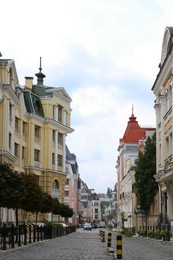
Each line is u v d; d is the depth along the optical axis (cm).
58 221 7194
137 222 7175
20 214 5953
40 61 7588
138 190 5709
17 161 6088
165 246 3186
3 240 2462
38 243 3266
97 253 2378
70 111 7712
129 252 2512
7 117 5053
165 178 4172
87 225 10294
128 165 9300
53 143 7075
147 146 5700
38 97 6912
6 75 5000
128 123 11312
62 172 7325
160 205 4778
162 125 4531
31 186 3753
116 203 13112
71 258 2045
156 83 4738
